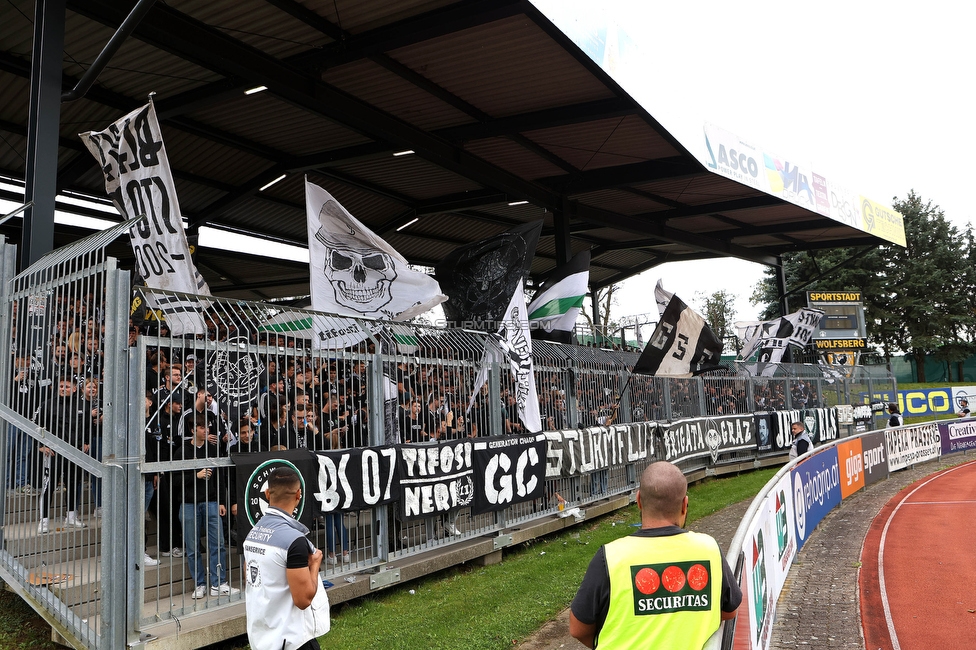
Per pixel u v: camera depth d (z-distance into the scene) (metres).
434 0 10.12
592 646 3.10
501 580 8.67
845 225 22.52
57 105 7.99
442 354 9.59
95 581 5.54
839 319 32.78
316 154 15.83
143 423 5.72
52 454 6.00
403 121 14.09
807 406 23.22
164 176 6.41
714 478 18.14
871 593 8.55
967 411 36.12
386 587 8.23
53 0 8.09
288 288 25.19
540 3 9.96
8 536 6.59
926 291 47.59
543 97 13.33
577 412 12.55
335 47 11.13
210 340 6.63
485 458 9.66
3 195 15.17
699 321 13.70
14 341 6.89
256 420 6.91
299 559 3.89
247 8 10.05
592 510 12.45
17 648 5.89
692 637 2.88
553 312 13.21
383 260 9.09
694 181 18.80
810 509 11.95
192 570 6.45
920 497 15.72
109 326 5.62
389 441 8.54
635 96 12.68
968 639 6.92
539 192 18.33
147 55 11.22
